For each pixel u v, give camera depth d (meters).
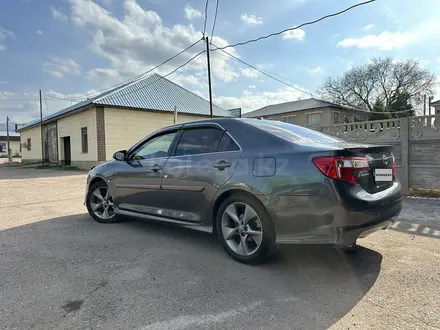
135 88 20.11
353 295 2.43
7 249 3.52
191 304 2.29
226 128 3.39
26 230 4.34
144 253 3.36
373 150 2.91
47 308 2.23
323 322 2.06
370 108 41.41
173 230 4.29
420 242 3.67
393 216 2.91
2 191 8.68
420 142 6.41
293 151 2.81
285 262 3.10
